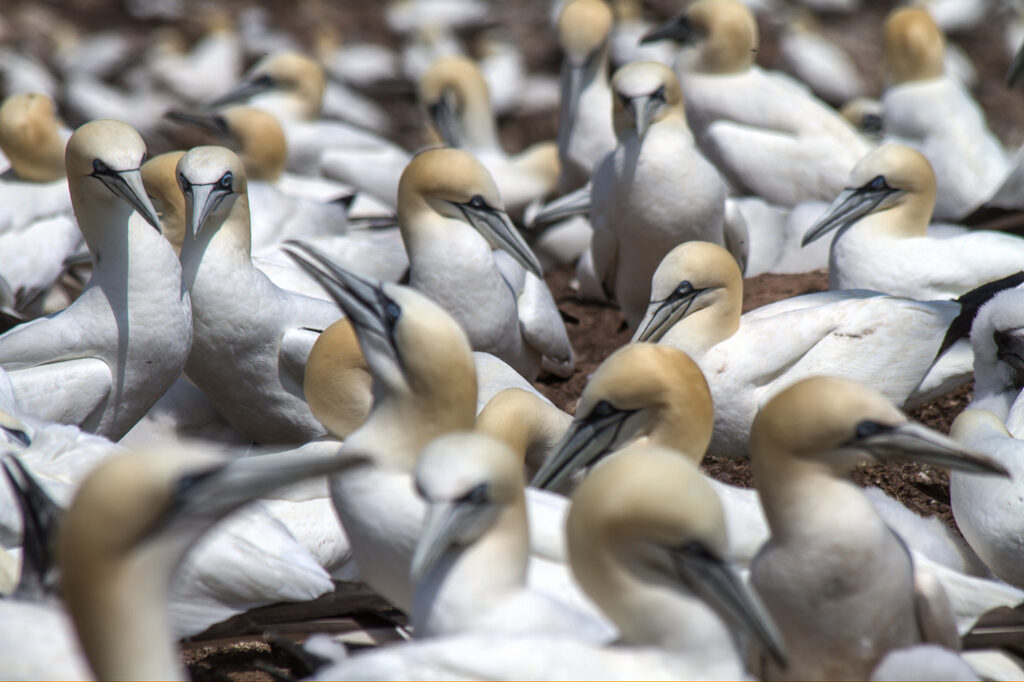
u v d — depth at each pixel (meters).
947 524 13.45
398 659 8.44
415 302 10.02
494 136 28.95
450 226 15.31
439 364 9.89
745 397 14.54
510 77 42.03
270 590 11.15
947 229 19.61
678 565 8.39
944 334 14.99
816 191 22.70
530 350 17.19
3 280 18.94
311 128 29.92
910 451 9.02
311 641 10.43
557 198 27.98
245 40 48.59
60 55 47.28
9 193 20.31
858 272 17.11
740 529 11.15
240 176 14.77
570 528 8.65
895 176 17.02
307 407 15.20
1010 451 12.09
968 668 8.62
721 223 18.52
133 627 7.92
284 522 12.20
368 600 11.45
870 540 9.16
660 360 11.30
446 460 8.63
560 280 24.05
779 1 46.59
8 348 14.16
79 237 20.92
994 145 23.72
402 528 9.90
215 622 11.10
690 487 8.34
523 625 8.70
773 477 9.34
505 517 8.80
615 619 8.55
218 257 14.70
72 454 12.03
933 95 23.36
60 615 9.39
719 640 8.38
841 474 9.34
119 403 14.48
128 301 14.12
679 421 11.30
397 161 29.33
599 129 24.75
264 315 14.80
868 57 44.00
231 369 15.01
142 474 7.80
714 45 23.14
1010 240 16.81
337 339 12.38
